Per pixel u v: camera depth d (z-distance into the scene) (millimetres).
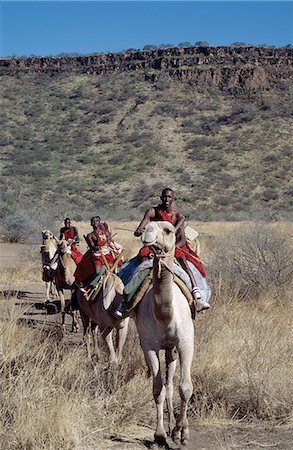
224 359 10922
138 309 9102
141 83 122875
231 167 93375
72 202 82500
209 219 64812
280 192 85875
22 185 87312
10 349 11094
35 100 121312
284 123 105500
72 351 11508
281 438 8773
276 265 17719
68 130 109938
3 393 9094
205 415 9477
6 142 104312
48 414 8469
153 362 8703
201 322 12570
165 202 9648
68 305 14508
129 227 48312
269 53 123875
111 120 111938
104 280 11711
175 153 99125
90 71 129250
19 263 27016
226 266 18031
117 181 90250
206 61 123500
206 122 108375
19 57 132750
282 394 9727
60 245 15633
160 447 8430
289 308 15578
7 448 8062
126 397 9609
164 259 8414
